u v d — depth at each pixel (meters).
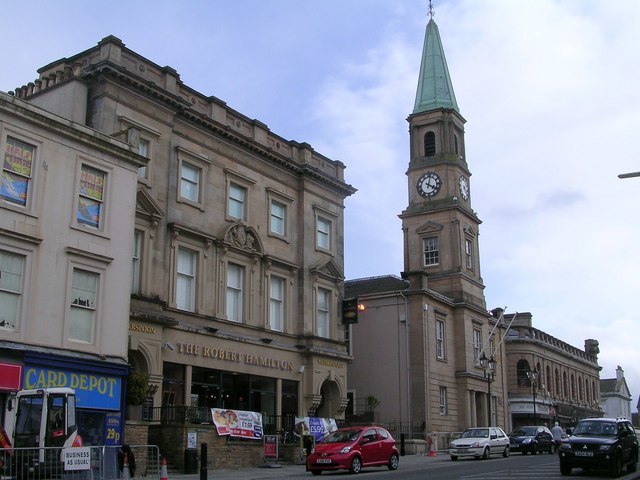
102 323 24.48
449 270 54.00
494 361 51.59
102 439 23.86
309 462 25.30
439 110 57.69
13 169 22.61
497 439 36.28
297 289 37.56
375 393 48.19
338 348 39.41
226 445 27.92
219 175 33.59
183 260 31.39
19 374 21.47
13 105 22.55
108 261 24.91
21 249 22.39
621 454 23.39
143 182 29.11
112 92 28.41
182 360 29.91
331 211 40.62
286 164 37.62
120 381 24.83
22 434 18.56
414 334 47.88
